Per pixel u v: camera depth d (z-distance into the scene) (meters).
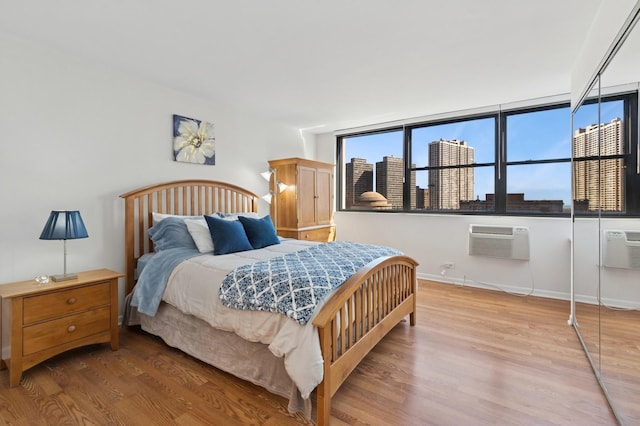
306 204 4.41
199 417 1.66
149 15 2.01
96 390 1.89
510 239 3.74
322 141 5.45
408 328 2.80
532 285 3.72
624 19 1.62
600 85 2.09
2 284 2.20
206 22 2.09
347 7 1.92
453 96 3.56
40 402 1.78
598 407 1.73
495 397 1.82
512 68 2.81
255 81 3.11
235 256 2.60
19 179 2.33
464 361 2.22
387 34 2.24
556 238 3.58
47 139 2.46
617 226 1.90
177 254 2.59
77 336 2.21
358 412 1.70
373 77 3.02
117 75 2.88
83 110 2.66
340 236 5.20
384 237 4.79
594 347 2.19
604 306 2.05
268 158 4.53
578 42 2.36
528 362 2.21
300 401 1.73
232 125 3.99
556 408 1.72
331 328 1.70
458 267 4.19
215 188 3.71
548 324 2.87
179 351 2.40
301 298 1.71
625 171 1.79
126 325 2.78
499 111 3.93
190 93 3.45
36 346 2.02
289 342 1.60
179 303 2.27
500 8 1.93
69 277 2.30
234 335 2.03
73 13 1.99
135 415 1.67
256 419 1.65
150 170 3.14
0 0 1.84
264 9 1.94
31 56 2.37
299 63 2.71
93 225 2.72
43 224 2.44
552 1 1.87
